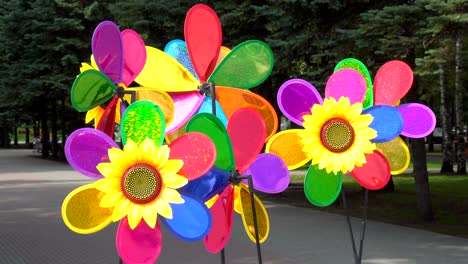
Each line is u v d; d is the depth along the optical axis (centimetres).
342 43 1131
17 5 2970
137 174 373
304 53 1261
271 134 497
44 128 4144
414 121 527
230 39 1467
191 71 524
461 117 2383
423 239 1003
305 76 1254
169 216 370
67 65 2875
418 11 909
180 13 1452
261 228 486
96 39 425
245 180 469
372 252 890
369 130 472
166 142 497
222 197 447
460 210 1328
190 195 392
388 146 542
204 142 387
